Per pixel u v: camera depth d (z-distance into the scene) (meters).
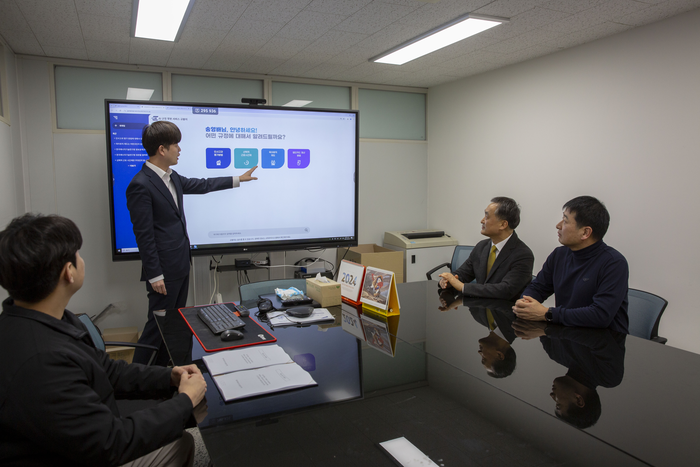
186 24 2.80
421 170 4.92
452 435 0.94
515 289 2.23
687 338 2.76
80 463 0.93
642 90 2.92
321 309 1.96
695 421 0.97
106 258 3.63
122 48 3.20
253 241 3.66
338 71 4.03
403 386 1.18
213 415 1.05
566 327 1.71
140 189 2.65
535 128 3.70
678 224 2.78
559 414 1.01
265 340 1.55
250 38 3.07
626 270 1.77
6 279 0.95
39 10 2.50
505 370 1.28
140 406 1.71
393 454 0.88
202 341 1.53
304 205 3.80
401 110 4.80
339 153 3.87
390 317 1.86
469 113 4.35
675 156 2.77
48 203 3.45
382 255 4.12
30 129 3.36
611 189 3.16
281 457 0.87
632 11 2.65
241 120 3.54
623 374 1.24
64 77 3.46
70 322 1.14
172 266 2.80
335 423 1.00
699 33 2.61
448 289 2.40
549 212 3.63
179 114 3.37
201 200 3.48
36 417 0.87
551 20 2.79
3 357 0.90
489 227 2.41
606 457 0.84
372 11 2.63
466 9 2.61
